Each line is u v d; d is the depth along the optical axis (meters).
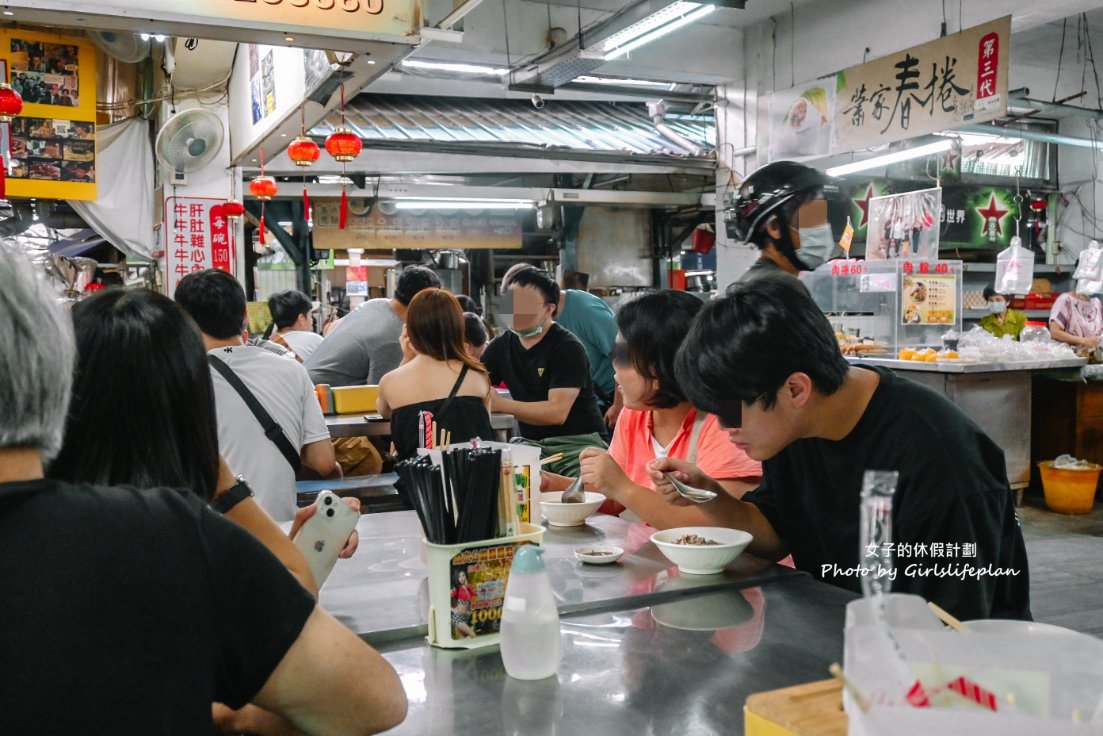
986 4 6.79
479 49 7.65
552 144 8.27
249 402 2.65
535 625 1.16
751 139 8.82
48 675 0.70
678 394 2.11
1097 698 0.65
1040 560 4.64
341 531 1.48
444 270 9.22
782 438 1.42
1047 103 8.59
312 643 0.85
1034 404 6.51
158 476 1.22
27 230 7.50
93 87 6.28
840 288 7.30
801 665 1.19
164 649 0.75
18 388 0.73
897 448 1.45
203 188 6.66
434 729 1.03
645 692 1.12
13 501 0.74
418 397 3.14
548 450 3.61
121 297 1.26
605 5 8.03
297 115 4.84
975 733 0.57
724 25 8.75
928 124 6.75
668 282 9.98
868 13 7.69
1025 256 7.47
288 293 5.51
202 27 3.43
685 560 1.62
